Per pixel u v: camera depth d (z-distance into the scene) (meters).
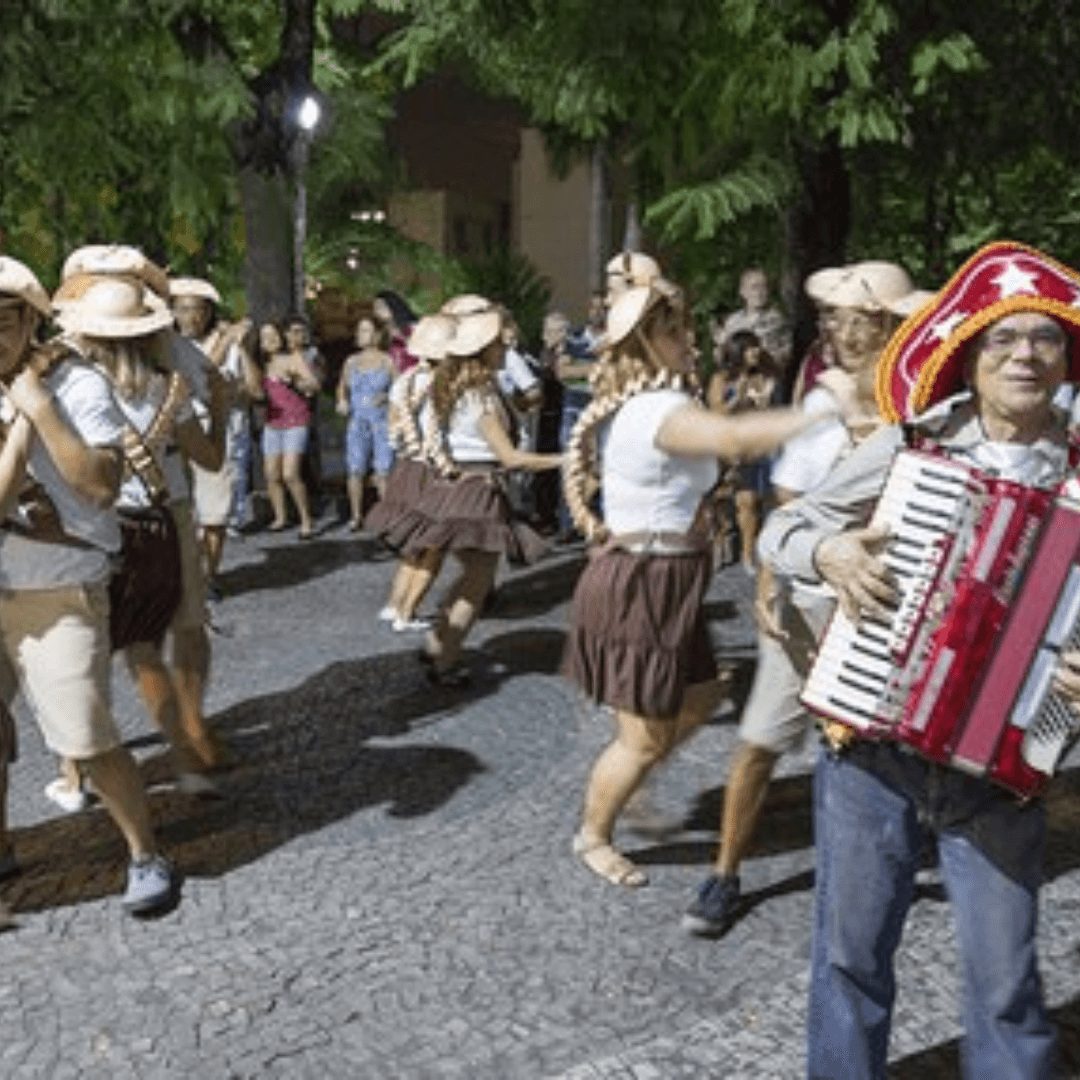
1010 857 2.96
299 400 10.95
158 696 5.45
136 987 4.20
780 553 3.04
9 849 4.91
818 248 12.29
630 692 4.61
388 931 4.52
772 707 4.34
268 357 11.04
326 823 5.38
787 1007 4.03
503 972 4.27
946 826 2.99
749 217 12.89
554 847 5.14
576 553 10.37
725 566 9.66
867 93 10.99
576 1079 3.70
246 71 13.12
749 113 11.47
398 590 8.12
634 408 4.52
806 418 3.36
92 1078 3.76
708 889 4.48
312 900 4.73
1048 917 4.54
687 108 11.73
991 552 2.79
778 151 11.83
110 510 4.43
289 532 11.26
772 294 11.98
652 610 4.57
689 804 5.53
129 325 4.89
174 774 5.88
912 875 3.12
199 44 12.36
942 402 2.95
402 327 11.16
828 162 12.12
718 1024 3.94
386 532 7.26
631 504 4.57
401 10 16.97
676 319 4.53
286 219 13.19
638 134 12.53
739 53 11.20
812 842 5.15
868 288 4.08
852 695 2.90
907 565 2.82
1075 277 2.88
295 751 6.17
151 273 5.32
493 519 6.89
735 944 4.44
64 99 12.41
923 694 2.83
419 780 5.81
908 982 4.14
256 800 5.61
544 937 4.48
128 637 5.12
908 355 3.01
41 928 4.56
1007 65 11.67
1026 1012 3.00
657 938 4.48
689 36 11.39
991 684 2.83
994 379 2.83
